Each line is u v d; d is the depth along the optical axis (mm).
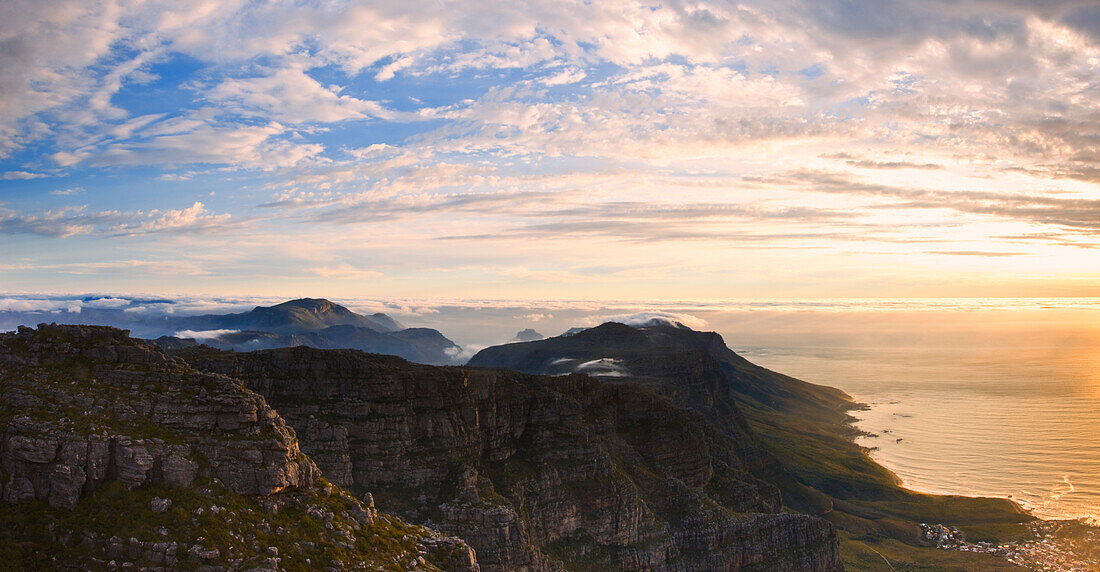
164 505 125750
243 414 138750
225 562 123812
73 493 122500
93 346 140375
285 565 129250
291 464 142000
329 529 141625
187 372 141375
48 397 130000
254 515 133125
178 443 132250
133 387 136750
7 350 137000
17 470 122438
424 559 151375
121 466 126562
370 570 138625
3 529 118000
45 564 116875
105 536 120750
